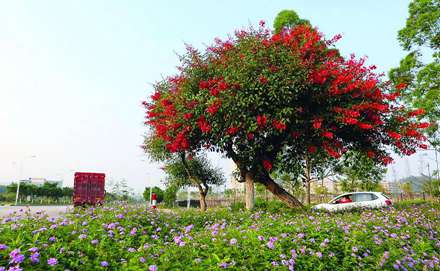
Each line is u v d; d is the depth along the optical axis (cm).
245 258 525
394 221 991
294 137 1287
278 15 2158
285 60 1159
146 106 1521
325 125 1225
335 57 1368
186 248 548
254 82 1113
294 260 533
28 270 406
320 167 2095
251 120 1135
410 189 3488
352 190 2920
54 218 723
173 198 3609
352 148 1474
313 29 1331
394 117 1345
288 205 1420
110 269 474
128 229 691
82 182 2058
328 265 560
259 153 1396
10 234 540
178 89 1327
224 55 1254
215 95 1157
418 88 2142
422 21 2089
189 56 1370
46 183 5588
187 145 1295
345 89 1196
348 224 789
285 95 1116
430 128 2088
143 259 476
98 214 788
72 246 525
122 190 1591
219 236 601
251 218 970
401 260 615
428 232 920
